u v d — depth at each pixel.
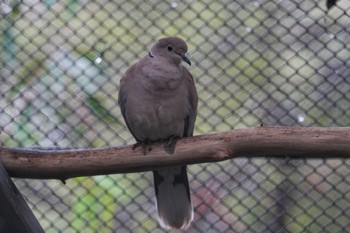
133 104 9.31
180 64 9.65
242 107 10.68
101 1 10.52
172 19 10.53
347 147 7.64
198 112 10.71
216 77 10.61
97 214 10.89
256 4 10.39
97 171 8.14
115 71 10.76
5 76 10.77
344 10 10.20
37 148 8.42
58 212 10.88
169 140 8.15
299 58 10.47
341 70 10.45
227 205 10.85
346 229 10.77
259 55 10.52
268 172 10.74
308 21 10.35
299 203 10.77
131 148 8.13
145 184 10.88
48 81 10.80
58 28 10.65
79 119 10.88
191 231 10.87
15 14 10.62
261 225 10.87
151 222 10.88
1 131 10.86
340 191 10.69
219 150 7.88
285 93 10.59
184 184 9.19
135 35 10.62
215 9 10.45
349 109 10.53
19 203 7.91
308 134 7.71
